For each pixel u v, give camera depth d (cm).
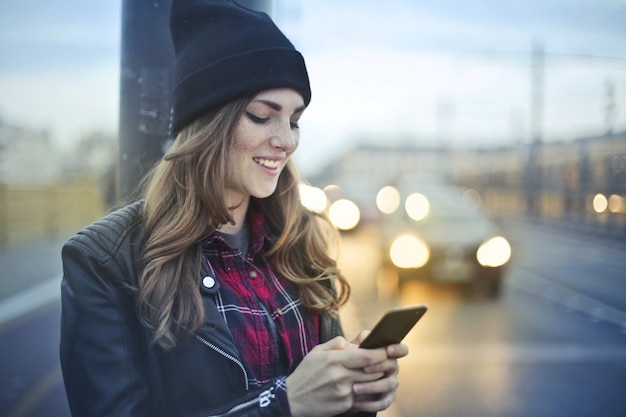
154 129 165
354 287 864
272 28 121
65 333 108
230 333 112
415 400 395
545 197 2389
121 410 102
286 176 139
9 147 1330
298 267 133
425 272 781
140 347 110
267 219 137
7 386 417
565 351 523
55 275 935
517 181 2839
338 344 108
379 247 877
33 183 1435
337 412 102
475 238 798
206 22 121
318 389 102
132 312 110
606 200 1842
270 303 124
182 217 115
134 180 166
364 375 103
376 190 2172
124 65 168
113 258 111
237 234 131
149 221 117
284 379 106
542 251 1385
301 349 124
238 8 123
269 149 122
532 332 596
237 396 109
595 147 1919
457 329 609
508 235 841
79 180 1686
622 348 527
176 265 112
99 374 104
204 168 116
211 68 117
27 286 839
